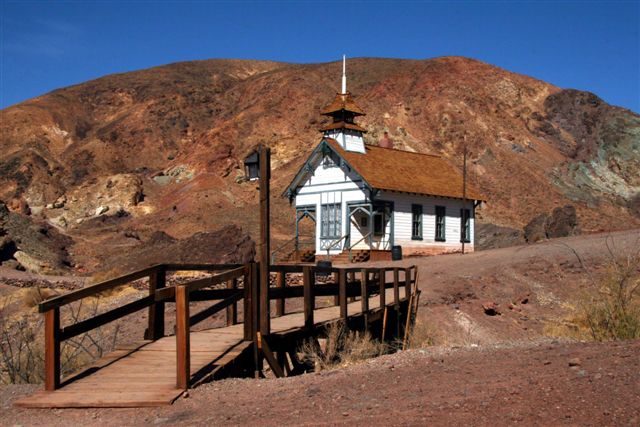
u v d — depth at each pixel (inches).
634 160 4377.5
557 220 2060.8
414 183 1504.7
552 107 5078.7
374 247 1462.8
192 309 872.3
